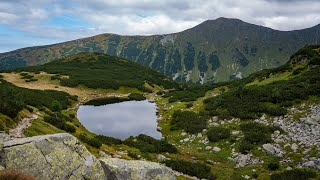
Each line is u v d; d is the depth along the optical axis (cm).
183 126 6375
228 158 4569
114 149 4712
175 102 9862
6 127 3928
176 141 5806
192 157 4666
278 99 6375
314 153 4097
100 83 14012
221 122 6059
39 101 7656
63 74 15750
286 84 7412
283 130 5069
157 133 6569
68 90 12425
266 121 5575
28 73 15475
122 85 14450
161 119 7719
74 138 1733
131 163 1794
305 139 4578
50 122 5256
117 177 1691
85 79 14650
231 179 3659
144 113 9006
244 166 4209
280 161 4128
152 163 1847
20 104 5522
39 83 13425
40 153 1598
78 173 1630
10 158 1538
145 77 17388
